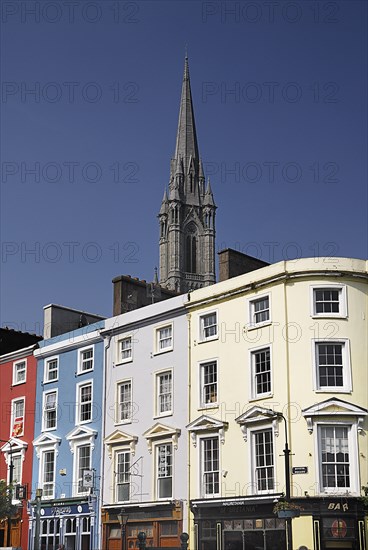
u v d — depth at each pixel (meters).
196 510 35.28
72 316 49.97
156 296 46.94
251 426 34.44
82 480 41.44
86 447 42.12
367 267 35.19
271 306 35.16
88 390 43.03
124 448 39.78
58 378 45.12
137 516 37.91
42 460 44.28
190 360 38.00
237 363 35.94
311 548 30.98
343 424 32.84
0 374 49.34
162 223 175.88
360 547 31.28
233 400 35.56
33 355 47.22
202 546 34.78
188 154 180.50
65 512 41.69
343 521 31.47
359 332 34.38
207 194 177.75
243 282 36.75
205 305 38.12
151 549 32.03
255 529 33.03
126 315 42.06
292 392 33.47
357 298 34.78
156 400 39.09
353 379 33.62
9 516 42.97
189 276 172.00
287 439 32.88
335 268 34.69
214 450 35.88
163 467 37.78
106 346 42.59
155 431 38.41
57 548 41.59
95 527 39.75
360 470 32.31
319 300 34.75
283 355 34.09
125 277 45.28
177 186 175.12
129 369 41.00
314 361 33.69
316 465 32.16
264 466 33.69
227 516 34.12
